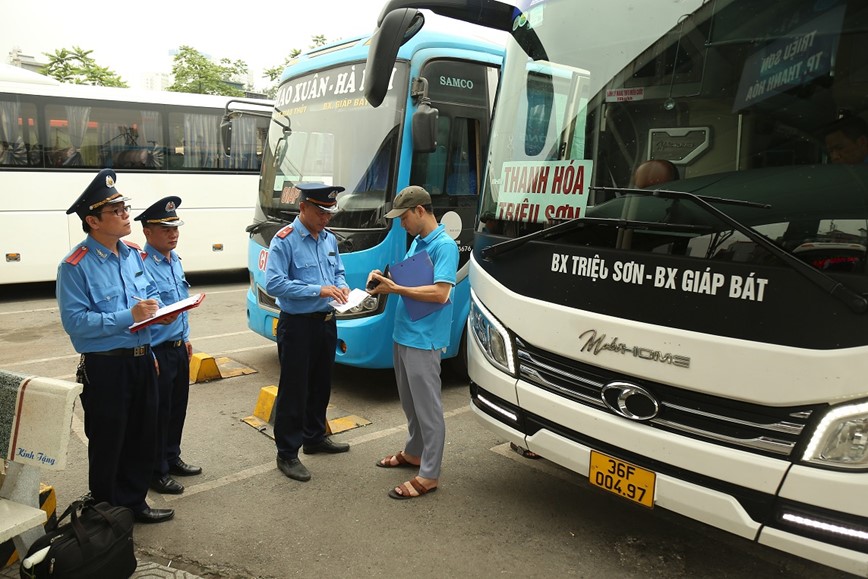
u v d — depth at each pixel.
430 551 3.24
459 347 5.87
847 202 2.28
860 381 2.14
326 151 5.68
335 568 3.09
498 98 3.73
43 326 8.20
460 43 5.74
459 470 4.18
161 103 10.44
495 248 3.31
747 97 2.65
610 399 2.81
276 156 6.38
